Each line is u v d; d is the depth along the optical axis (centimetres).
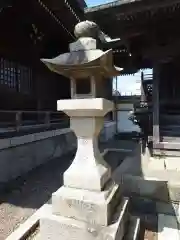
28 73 995
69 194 254
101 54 228
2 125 812
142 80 916
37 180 634
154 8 387
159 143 517
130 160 491
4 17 739
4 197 501
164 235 298
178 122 617
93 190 253
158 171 425
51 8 717
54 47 1139
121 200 293
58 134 978
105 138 1641
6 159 612
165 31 503
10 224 370
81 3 758
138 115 719
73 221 243
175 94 709
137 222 300
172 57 524
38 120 1002
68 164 838
